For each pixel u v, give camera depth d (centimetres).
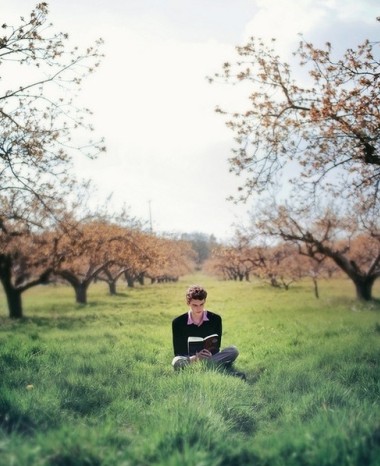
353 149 1127
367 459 393
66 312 2812
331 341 1241
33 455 392
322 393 616
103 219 2755
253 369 976
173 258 6394
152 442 440
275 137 1188
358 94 1003
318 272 3753
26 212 1847
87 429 471
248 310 2616
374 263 2988
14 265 2603
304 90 1118
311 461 394
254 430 568
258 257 3359
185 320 891
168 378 782
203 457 398
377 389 678
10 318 2398
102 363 929
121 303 3575
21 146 1209
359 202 1271
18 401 567
